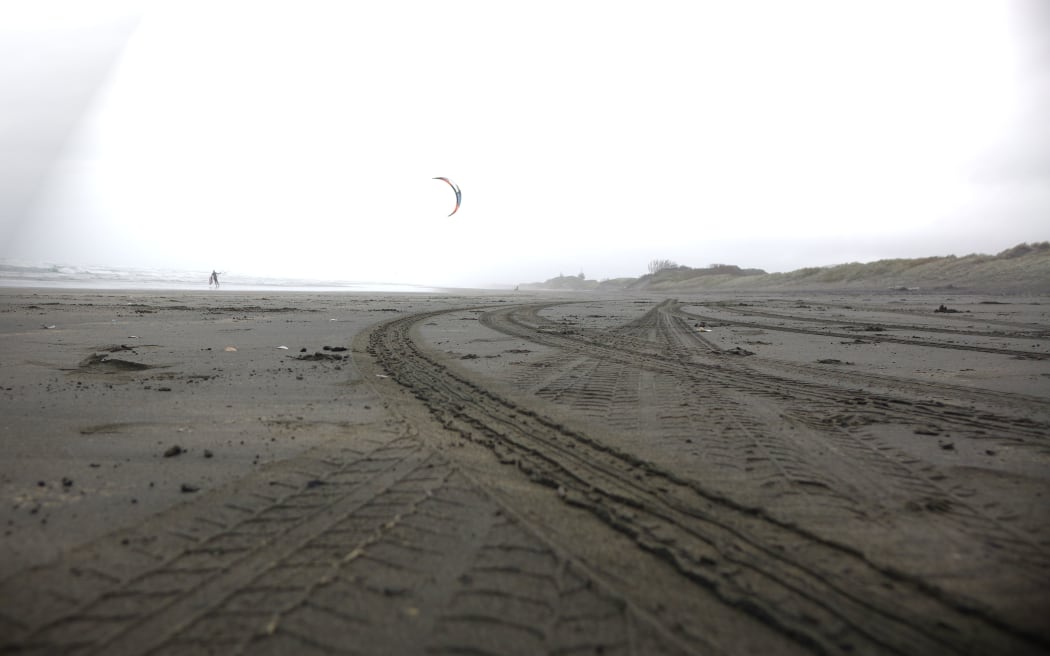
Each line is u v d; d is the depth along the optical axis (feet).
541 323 57.21
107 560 8.45
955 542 9.44
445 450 14.14
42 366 24.59
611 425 16.89
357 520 9.98
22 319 44.32
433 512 10.39
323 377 23.99
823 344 39.14
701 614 7.43
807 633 6.97
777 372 27.17
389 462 13.10
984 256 209.87
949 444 14.93
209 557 8.60
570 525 10.01
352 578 8.07
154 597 7.54
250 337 37.78
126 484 11.43
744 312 75.82
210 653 6.45
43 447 13.60
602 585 8.03
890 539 9.54
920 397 21.24
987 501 11.16
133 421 16.16
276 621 7.05
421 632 6.89
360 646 6.62
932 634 7.06
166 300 75.82
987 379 24.94
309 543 9.10
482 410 18.67
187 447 13.89
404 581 8.03
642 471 12.89
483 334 44.83
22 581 7.82
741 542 9.45
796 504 10.98
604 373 26.58
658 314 72.84
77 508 10.21
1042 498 11.32
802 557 8.95
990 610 7.50
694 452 14.23
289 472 12.32
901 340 40.55
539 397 20.88
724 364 29.78
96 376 22.81
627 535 9.66
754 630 7.11
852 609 7.57
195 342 34.17
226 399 19.29
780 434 16.01
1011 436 15.87
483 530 9.71
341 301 89.61
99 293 87.81
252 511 10.28
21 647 6.46
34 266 202.28
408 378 24.38
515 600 7.61
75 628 6.86
